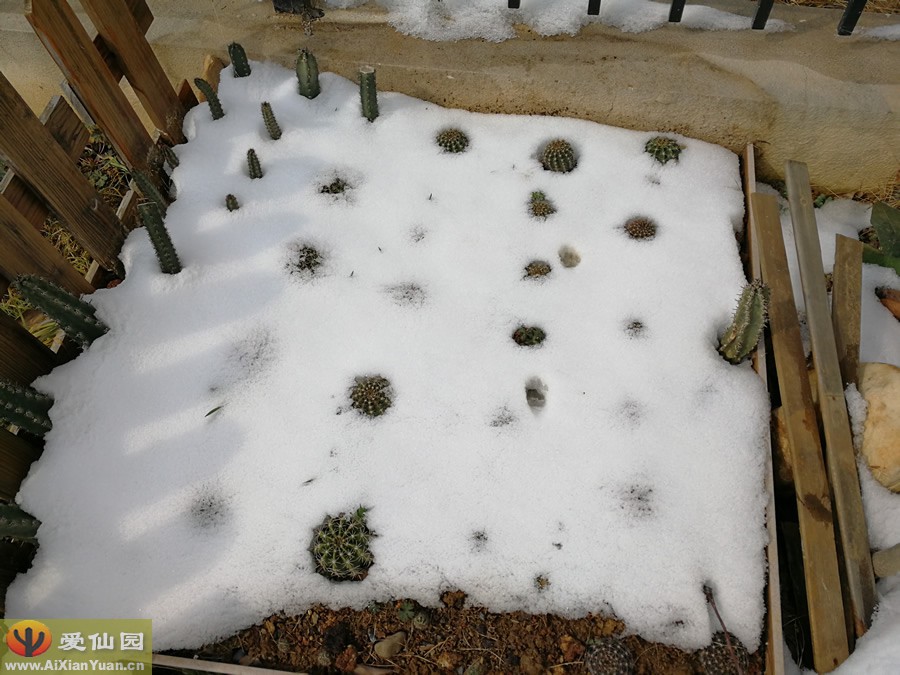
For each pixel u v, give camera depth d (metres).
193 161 1.75
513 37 1.80
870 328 1.56
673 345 1.49
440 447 1.39
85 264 1.81
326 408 1.44
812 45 1.73
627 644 1.27
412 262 1.62
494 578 1.29
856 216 1.80
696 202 1.67
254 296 1.57
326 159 1.76
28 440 1.47
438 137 1.79
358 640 1.30
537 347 1.50
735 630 1.27
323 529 1.32
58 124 1.47
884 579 1.32
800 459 1.37
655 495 1.35
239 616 1.30
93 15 1.50
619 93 1.72
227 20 1.88
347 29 1.85
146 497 1.37
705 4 1.83
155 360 1.50
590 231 1.64
